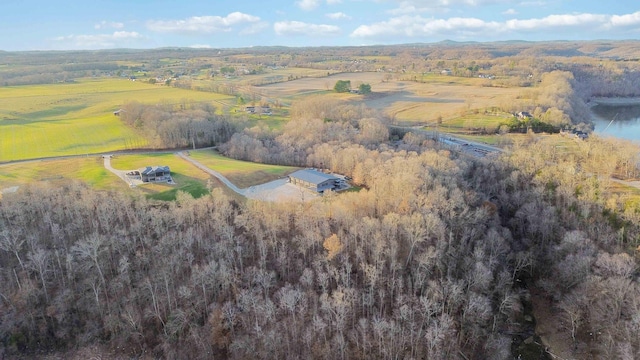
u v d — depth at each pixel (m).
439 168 149.38
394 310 91.31
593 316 91.06
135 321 95.31
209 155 198.00
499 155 183.12
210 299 98.88
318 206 116.75
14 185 146.38
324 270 100.69
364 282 98.25
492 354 88.38
